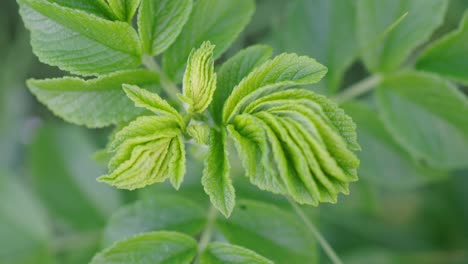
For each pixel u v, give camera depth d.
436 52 0.24
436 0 0.24
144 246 0.21
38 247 0.28
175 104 0.21
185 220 0.23
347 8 0.27
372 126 0.27
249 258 0.20
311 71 0.19
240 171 0.24
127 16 0.20
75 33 0.20
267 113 0.18
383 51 0.25
